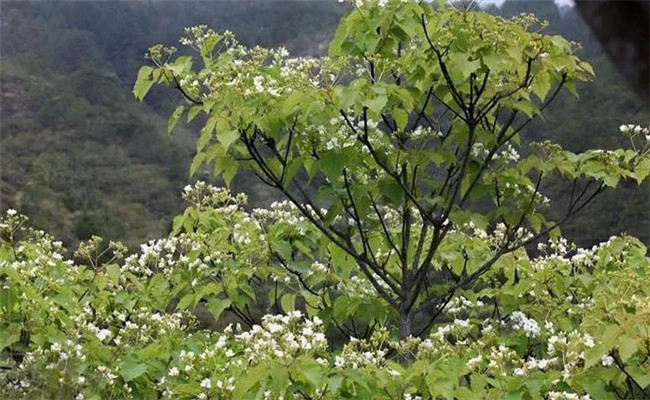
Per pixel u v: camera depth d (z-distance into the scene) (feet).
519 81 14.89
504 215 15.62
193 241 17.67
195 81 14.88
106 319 16.10
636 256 16.63
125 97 143.64
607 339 11.33
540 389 12.59
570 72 14.84
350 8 15.92
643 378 11.99
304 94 13.44
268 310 17.88
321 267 17.71
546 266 16.99
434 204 15.52
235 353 15.15
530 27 14.48
